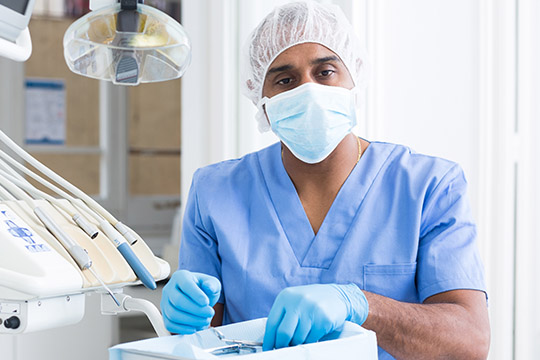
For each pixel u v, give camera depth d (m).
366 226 1.26
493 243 2.08
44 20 3.95
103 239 1.02
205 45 2.15
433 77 2.07
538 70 2.09
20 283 0.84
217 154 2.11
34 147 3.92
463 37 2.09
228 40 2.09
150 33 1.03
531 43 2.08
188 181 2.18
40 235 0.94
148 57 1.07
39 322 0.88
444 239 1.21
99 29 1.01
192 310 0.99
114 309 1.06
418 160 1.33
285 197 1.31
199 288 1.01
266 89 1.32
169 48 1.06
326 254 1.26
